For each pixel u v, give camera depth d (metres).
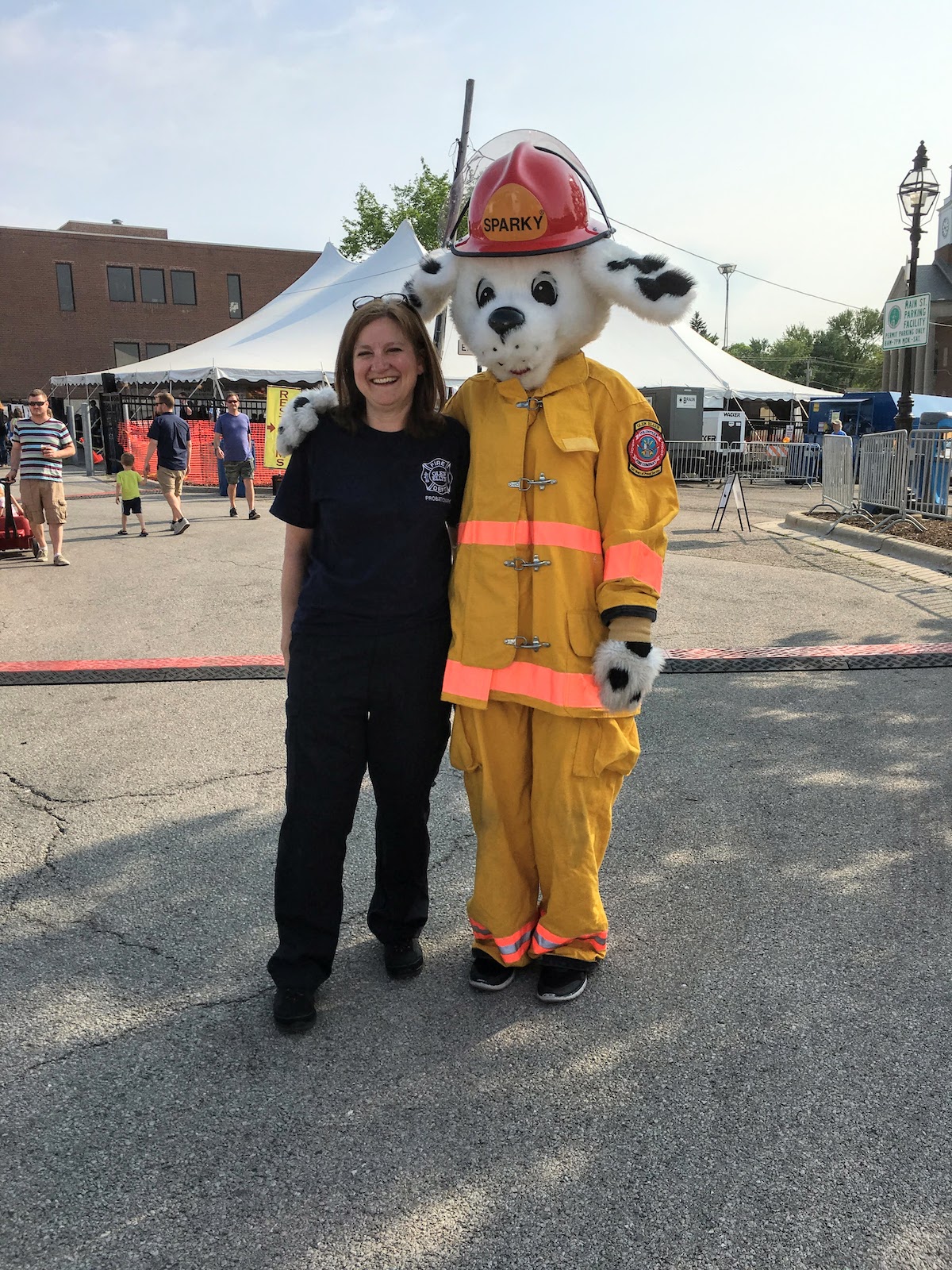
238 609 7.82
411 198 45.88
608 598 2.45
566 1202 1.98
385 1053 2.45
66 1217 1.95
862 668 5.90
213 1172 2.07
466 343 2.58
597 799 2.60
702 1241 1.88
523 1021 2.59
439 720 2.63
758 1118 2.20
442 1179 2.04
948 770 4.26
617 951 2.91
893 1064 2.38
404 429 2.52
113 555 10.77
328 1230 1.92
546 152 2.48
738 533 12.74
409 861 2.74
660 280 2.38
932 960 2.84
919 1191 1.99
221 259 46.25
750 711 5.09
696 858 3.47
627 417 2.49
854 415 26.45
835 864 3.42
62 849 3.60
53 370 44.34
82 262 44.12
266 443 19.27
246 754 4.55
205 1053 2.46
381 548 2.48
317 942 2.59
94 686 5.70
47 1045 2.49
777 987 2.71
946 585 8.57
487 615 2.50
